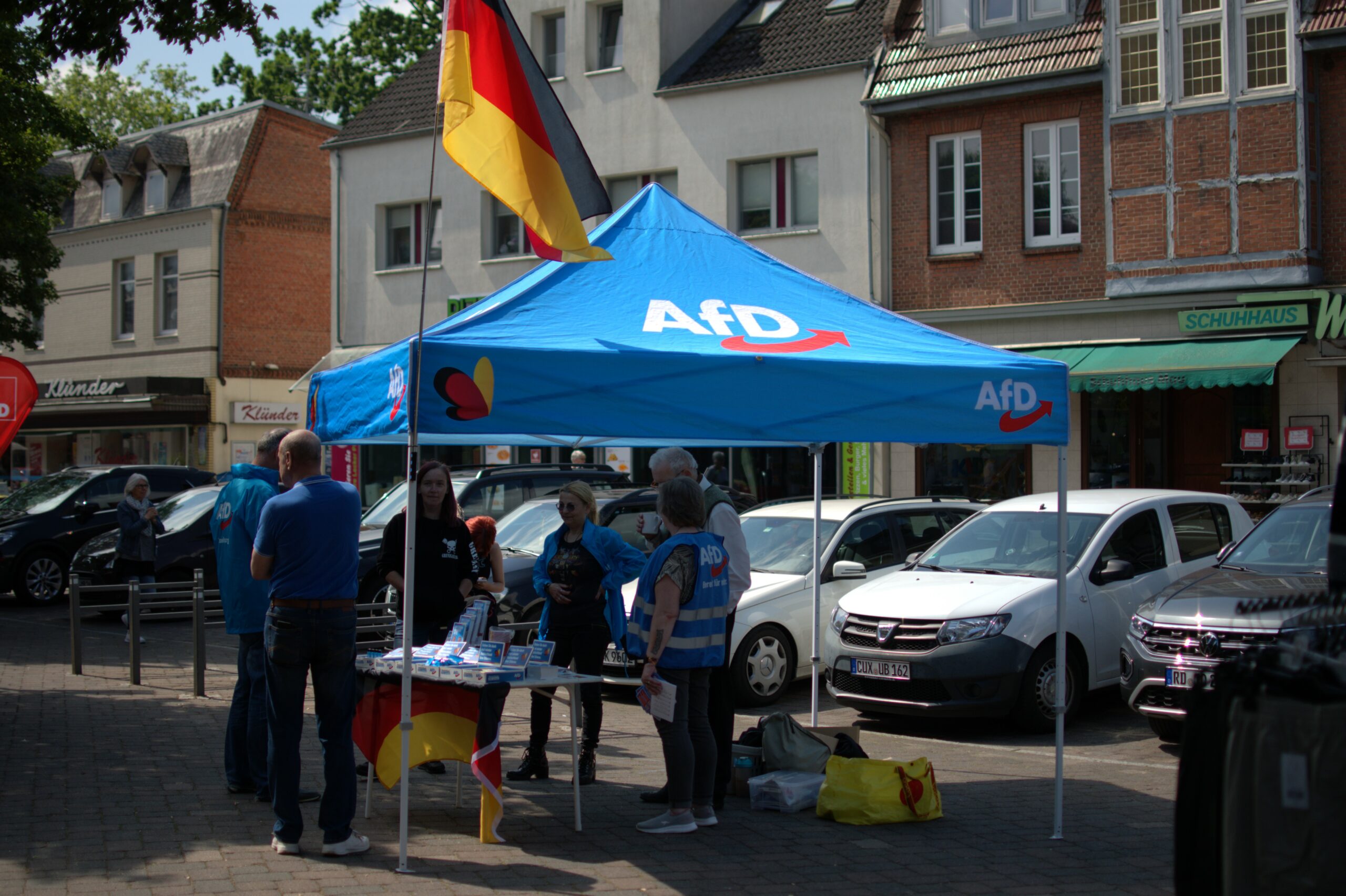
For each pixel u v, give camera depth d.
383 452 28.09
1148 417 19.08
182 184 34.38
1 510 19.19
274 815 6.43
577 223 6.23
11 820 6.49
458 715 6.43
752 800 6.93
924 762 6.81
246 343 33.12
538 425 5.77
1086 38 19.14
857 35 22.08
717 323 6.66
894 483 20.88
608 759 8.26
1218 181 17.80
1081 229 19.16
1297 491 17.36
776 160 22.45
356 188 27.56
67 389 34.84
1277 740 2.79
